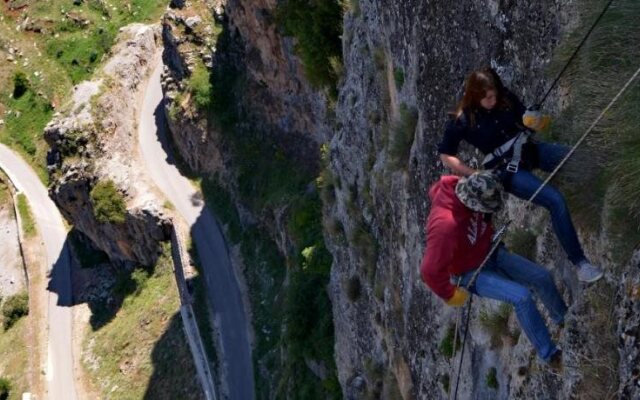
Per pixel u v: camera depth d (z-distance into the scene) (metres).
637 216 8.66
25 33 94.00
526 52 11.95
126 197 63.94
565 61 10.52
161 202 62.34
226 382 48.69
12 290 70.06
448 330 15.70
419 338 18.17
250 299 53.19
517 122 8.87
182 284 57.03
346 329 28.06
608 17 9.92
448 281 8.13
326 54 36.81
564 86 10.63
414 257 18.17
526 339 11.16
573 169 9.70
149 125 70.75
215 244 58.47
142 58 76.06
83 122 67.12
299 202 48.62
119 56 75.81
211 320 53.03
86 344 61.16
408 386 19.73
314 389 38.44
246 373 48.69
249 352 49.88
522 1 11.99
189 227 60.31
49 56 92.00
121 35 80.88
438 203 8.30
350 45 25.28
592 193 9.52
